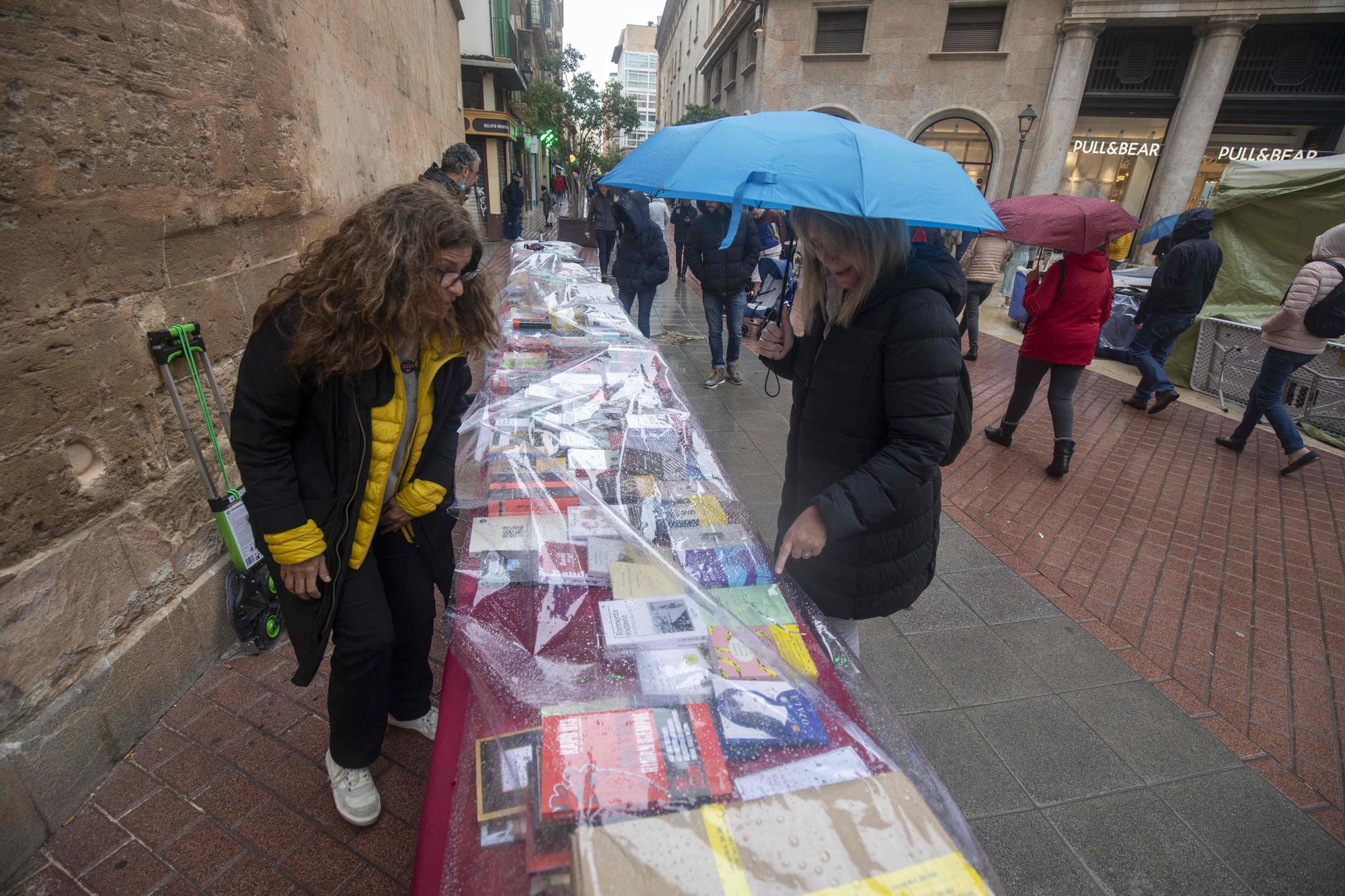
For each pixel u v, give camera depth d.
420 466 1.58
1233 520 3.64
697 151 1.36
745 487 3.68
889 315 1.32
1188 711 2.25
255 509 1.29
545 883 0.76
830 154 1.22
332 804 1.75
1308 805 1.91
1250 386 5.65
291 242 2.80
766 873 0.72
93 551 1.77
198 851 1.62
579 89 28.22
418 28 7.17
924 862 0.74
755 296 7.54
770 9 15.88
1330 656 2.57
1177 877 1.68
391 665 1.73
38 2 1.52
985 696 2.28
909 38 15.47
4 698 1.54
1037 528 3.47
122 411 1.86
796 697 1.03
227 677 2.17
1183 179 14.86
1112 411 5.46
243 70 2.37
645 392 2.39
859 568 1.53
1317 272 3.95
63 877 1.56
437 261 1.25
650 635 1.15
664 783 0.84
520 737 0.95
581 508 1.58
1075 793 1.91
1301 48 14.35
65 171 1.62
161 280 1.99
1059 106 14.97
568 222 14.65
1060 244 3.74
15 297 1.50
